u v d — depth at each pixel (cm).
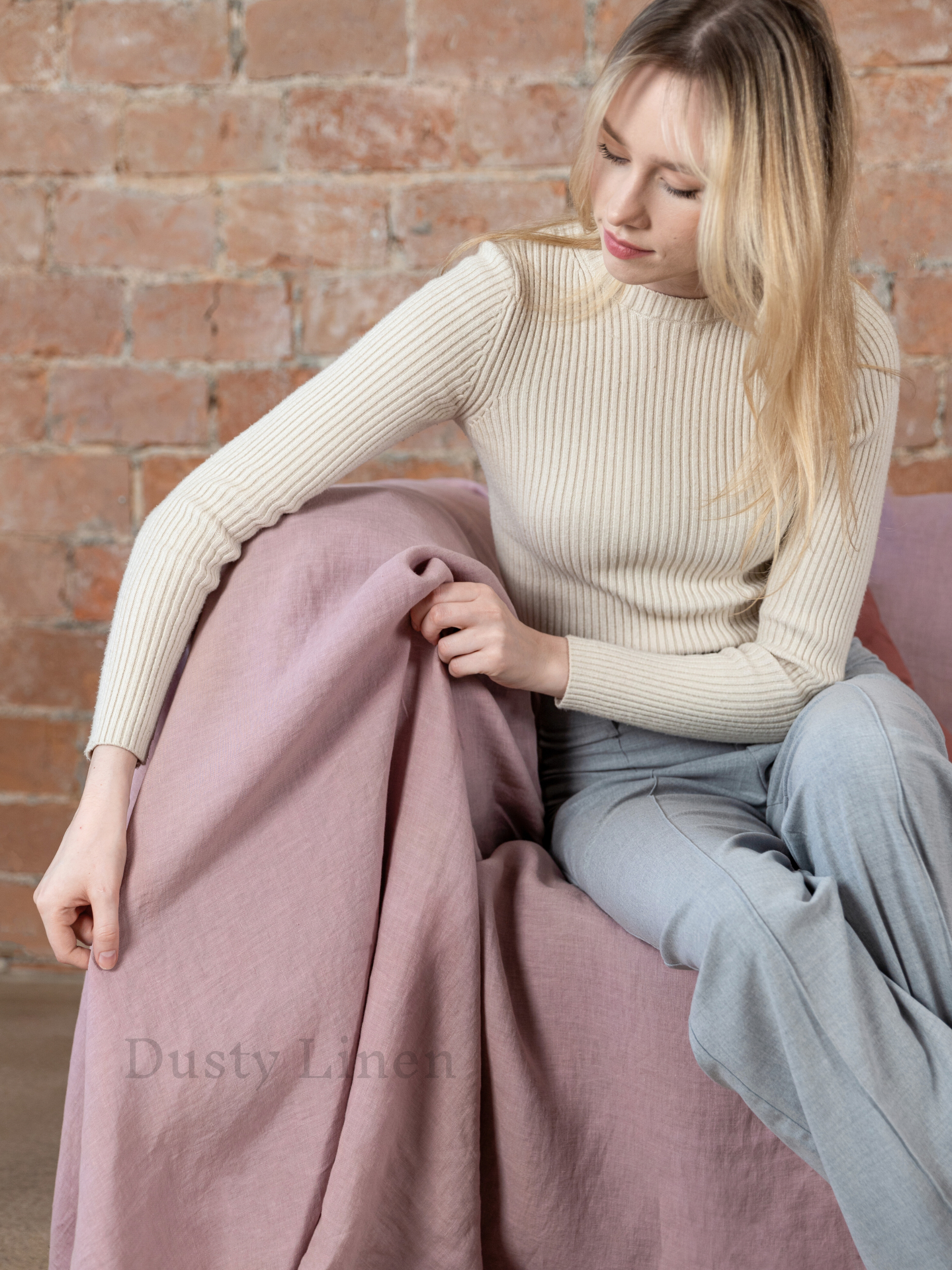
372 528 93
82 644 178
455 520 112
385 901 85
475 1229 85
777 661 102
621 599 104
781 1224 84
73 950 81
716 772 105
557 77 166
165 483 176
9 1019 163
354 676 85
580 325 98
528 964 88
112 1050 78
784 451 97
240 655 87
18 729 180
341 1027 82
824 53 86
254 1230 82
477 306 95
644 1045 86
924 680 139
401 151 169
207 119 169
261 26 167
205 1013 80
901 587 144
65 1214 87
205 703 85
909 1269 72
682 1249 85
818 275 87
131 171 170
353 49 167
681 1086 84
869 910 81
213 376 174
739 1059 77
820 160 85
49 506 177
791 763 95
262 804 83
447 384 96
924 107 165
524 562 107
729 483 99
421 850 86
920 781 81
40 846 181
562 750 111
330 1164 81
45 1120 132
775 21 83
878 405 101
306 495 92
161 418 175
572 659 97
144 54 168
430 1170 84
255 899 82
